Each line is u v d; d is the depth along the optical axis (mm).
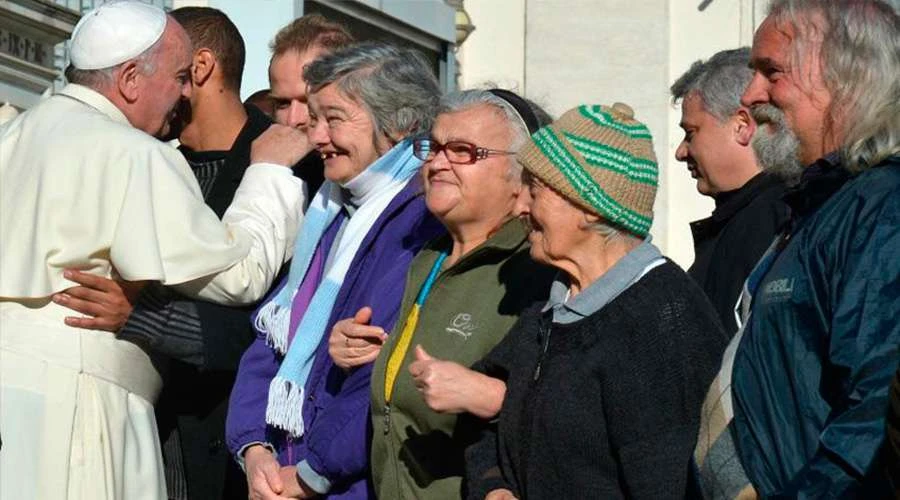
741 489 4301
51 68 9680
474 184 5438
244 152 6961
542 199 4926
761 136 5312
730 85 6168
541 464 4820
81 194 6262
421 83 6133
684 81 6430
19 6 9188
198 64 6961
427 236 5934
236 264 6359
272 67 6852
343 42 6809
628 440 4688
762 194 6074
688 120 6312
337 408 5812
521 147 5363
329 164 6168
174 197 6285
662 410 4691
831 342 4023
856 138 4223
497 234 5461
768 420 4230
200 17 7035
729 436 4355
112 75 6480
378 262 6008
